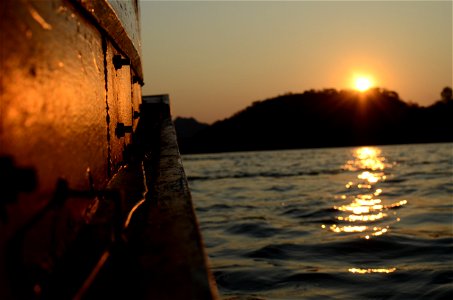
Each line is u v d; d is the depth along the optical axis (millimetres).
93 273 2248
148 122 10570
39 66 2217
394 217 17453
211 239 14594
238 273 10273
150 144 7418
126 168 5246
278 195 27672
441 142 132250
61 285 2189
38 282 2057
